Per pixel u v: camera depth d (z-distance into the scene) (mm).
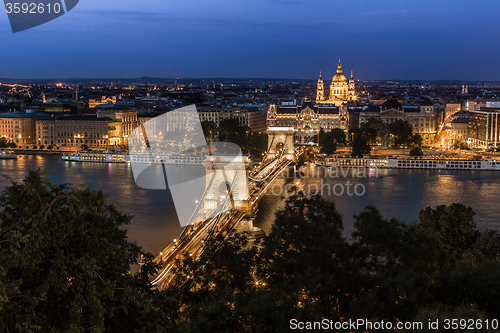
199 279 78062
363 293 61656
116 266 46844
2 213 43844
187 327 51344
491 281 63281
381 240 66750
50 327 41156
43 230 41938
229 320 58062
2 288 37594
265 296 58875
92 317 42125
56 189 47281
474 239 117250
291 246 73125
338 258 67312
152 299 46875
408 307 57062
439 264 70750
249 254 78062
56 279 41969
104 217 49875
